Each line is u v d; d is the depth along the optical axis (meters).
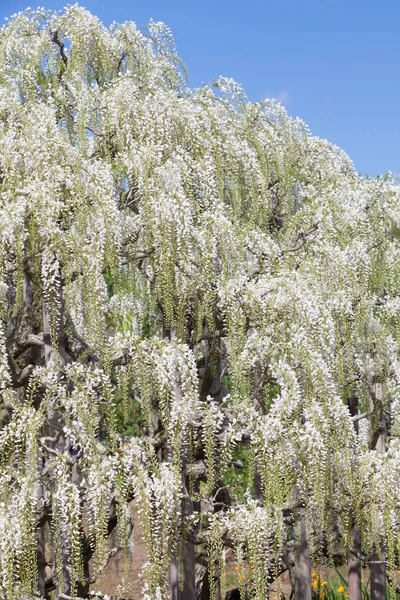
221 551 4.93
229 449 4.98
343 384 5.46
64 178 4.94
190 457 4.95
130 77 5.75
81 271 4.85
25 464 4.73
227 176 5.96
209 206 5.61
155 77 5.96
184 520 4.95
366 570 8.96
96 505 4.50
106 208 4.94
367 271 5.70
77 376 4.72
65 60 6.17
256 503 4.98
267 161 6.15
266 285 5.08
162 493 4.61
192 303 5.50
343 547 5.53
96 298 4.74
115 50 6.17
